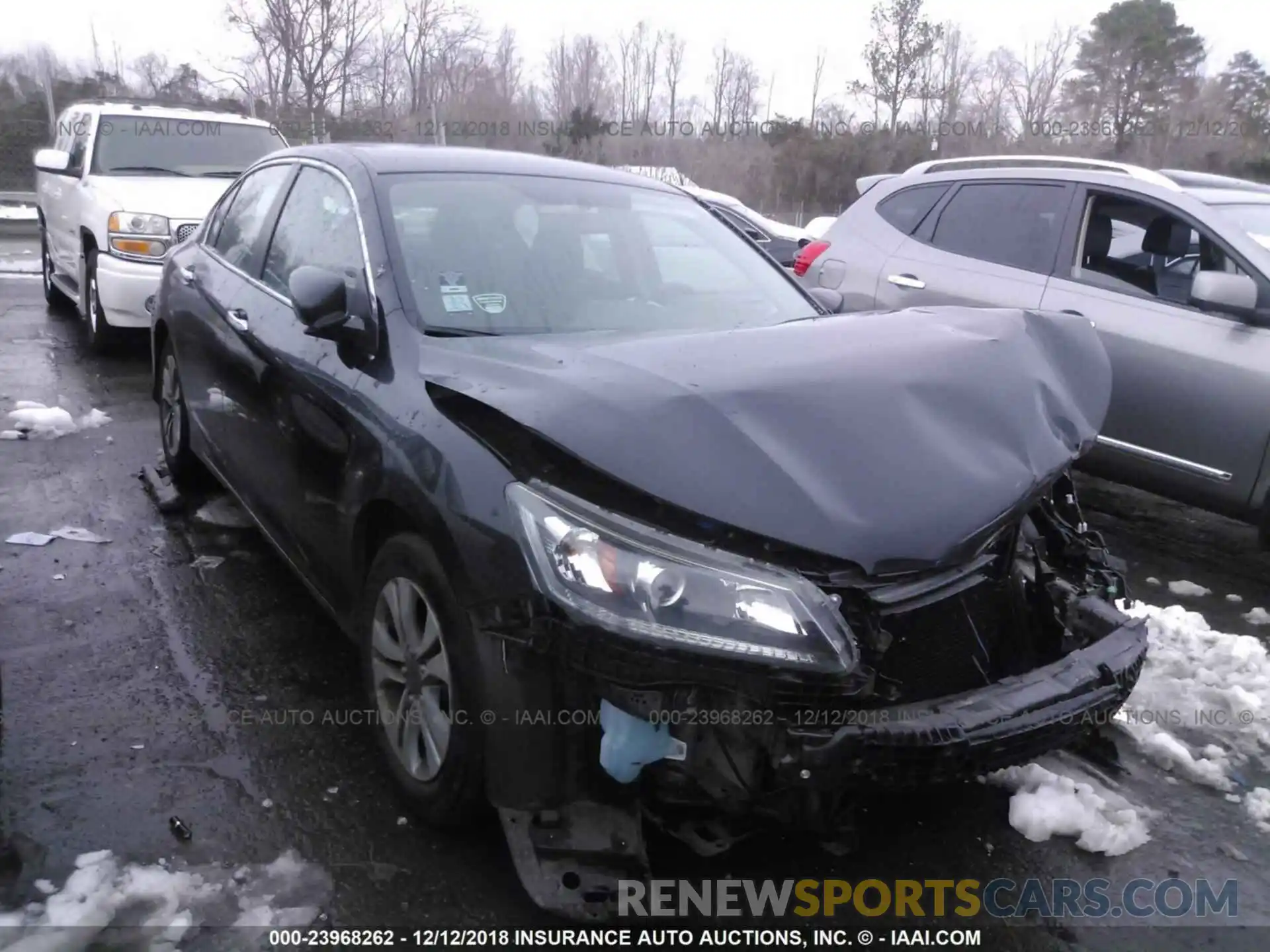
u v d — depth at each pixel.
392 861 2.86
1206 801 3.37
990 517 2.60
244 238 4.70
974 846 3.08
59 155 9.27
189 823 2.97
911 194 7.01
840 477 2.52
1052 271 6.00
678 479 2.40
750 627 2.31
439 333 3.21
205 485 5.52
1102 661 2.79
